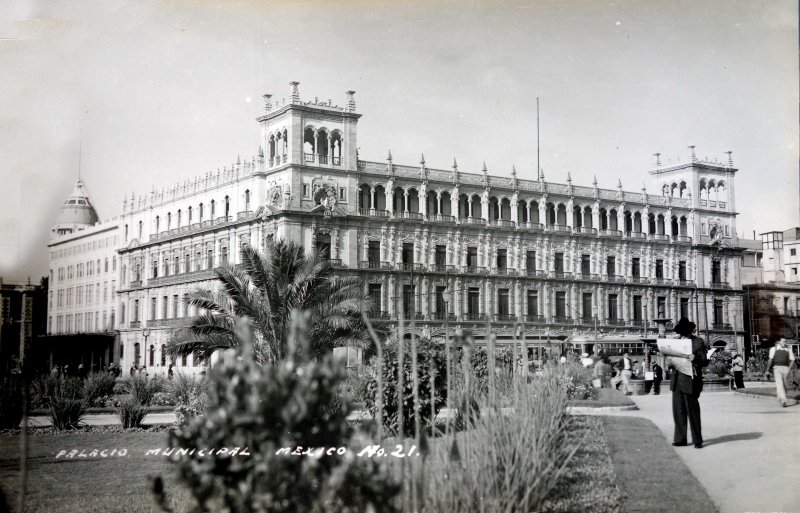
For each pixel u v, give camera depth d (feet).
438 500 40.98
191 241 296.51
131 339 321.73
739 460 59.16
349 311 111.04
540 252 303.48
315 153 254.88
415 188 277.03
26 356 121.60
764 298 349.00
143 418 113.91
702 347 64.95
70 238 354.54
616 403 94.73
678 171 344.49
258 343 106.63
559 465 51.01
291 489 30.25
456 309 278.26
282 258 108.37
